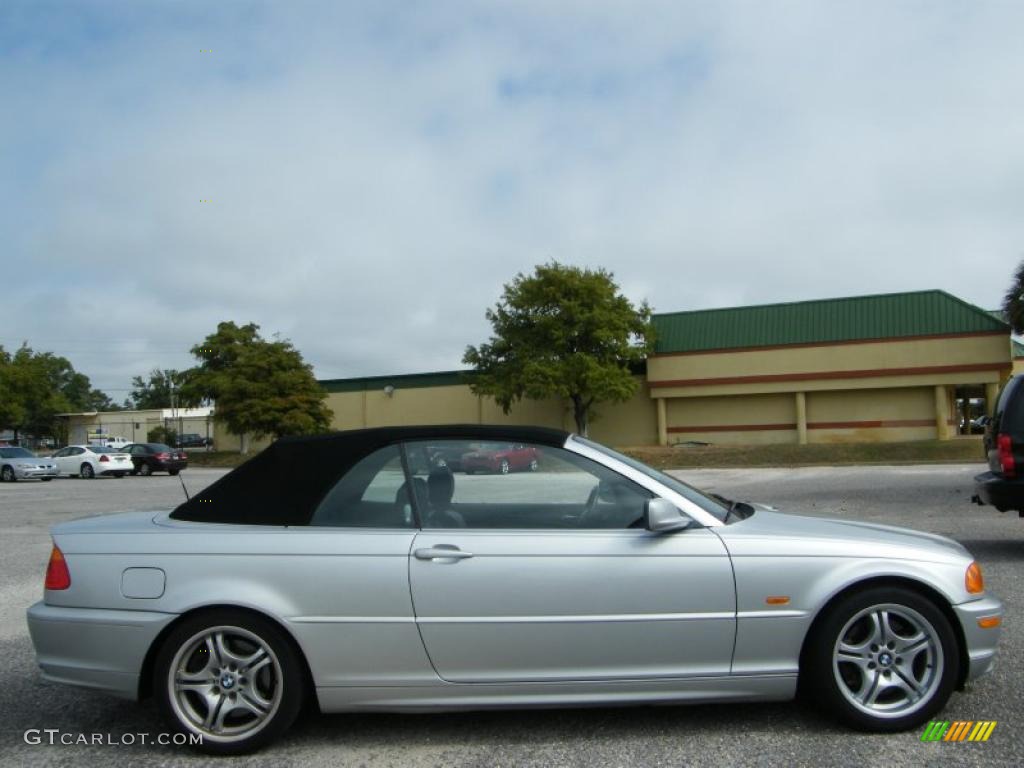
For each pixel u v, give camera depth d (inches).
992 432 353.4
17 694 201.6
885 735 161.9
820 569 162.6
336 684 158.9
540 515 169.6
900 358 1493.6
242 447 1946.4
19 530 553.0
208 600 158.2
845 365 1526.8
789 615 160.9
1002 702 177.3
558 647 158.6
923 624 162.9
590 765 151.6
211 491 174.6
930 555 167.3
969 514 506.9
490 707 160.1
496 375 1641.2
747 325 1622.8
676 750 157.2
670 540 162.6
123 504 751.1
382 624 158.4
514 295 1642.5
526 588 158.6
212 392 1819.6
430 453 173.3
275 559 160.9
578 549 160.6
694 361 1626.5
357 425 1971.0
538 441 174.6
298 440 177.5
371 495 169.3
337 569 159.8
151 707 191.9
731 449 1466.5
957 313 1475.1
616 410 1737.2
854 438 1552.7
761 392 1584.6
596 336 1545.3
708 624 159.8
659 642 159.3
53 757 162.6
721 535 164.2
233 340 1811.0
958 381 1455.5
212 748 159.2
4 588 334.3
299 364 1793.8
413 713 169.6
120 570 162.9
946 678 161.9
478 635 158.1
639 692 160.1
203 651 162.6
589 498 171.0
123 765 158.2
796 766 148.9
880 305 1542.8
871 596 162.2
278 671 159.5
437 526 166.4
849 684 165.6
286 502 168.7
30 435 3166.8
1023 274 1201.4
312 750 162.2
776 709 177.5
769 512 189.6
